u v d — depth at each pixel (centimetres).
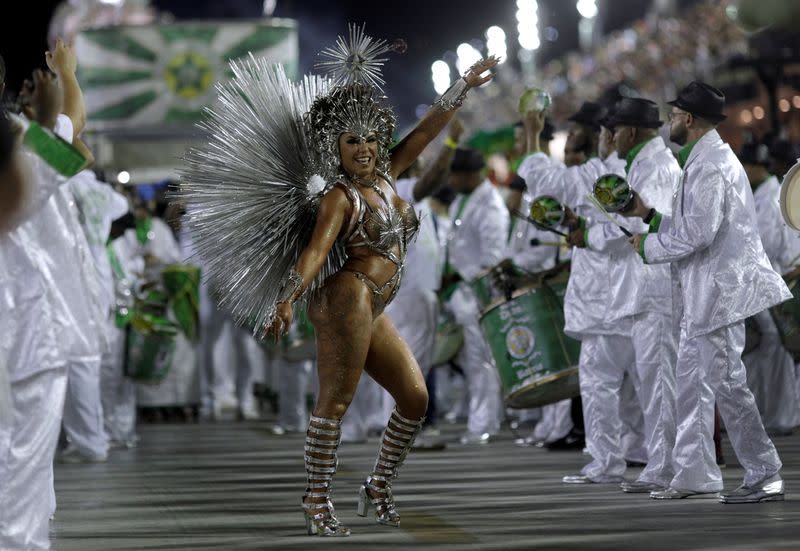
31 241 1023
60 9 3834
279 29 3381
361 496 1214
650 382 1427
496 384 2130
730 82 3091
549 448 1945
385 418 2089
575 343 1717
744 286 1297
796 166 1291
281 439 2273
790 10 1720
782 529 1133
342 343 1150
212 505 1391
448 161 1917
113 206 1928
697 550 1040
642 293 1426
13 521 992
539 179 1630
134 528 1228
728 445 1923
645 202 1438
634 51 4141
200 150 1167
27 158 942
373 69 1208
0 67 998
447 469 1689
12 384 995
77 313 1056
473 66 1223
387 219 1159
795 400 2033
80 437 1898
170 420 2747
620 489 1452
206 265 1173
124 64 3406
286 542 1130
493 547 1078
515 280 1791
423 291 2011
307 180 1167
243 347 2745
